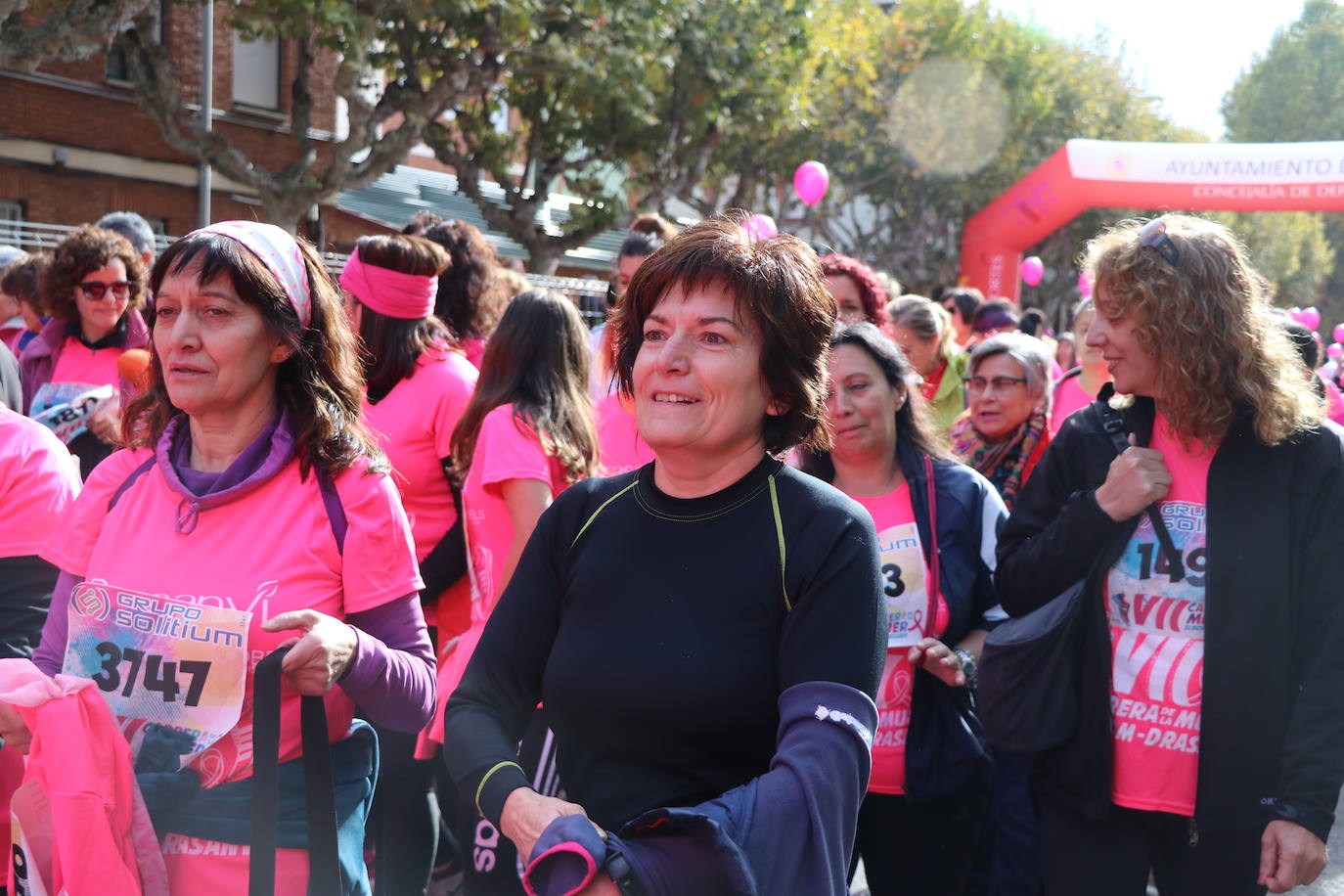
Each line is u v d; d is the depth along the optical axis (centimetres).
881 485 304
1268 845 227
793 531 163
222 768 197
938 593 295
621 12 1386
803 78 1825
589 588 169
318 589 203
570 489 182
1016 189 1875
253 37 1146
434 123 1565
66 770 183
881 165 2606
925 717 291
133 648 199
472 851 287
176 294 200
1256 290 242
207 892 195
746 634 160
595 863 140
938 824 290
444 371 342
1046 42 2755
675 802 160
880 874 295
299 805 201
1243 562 234
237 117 1611
